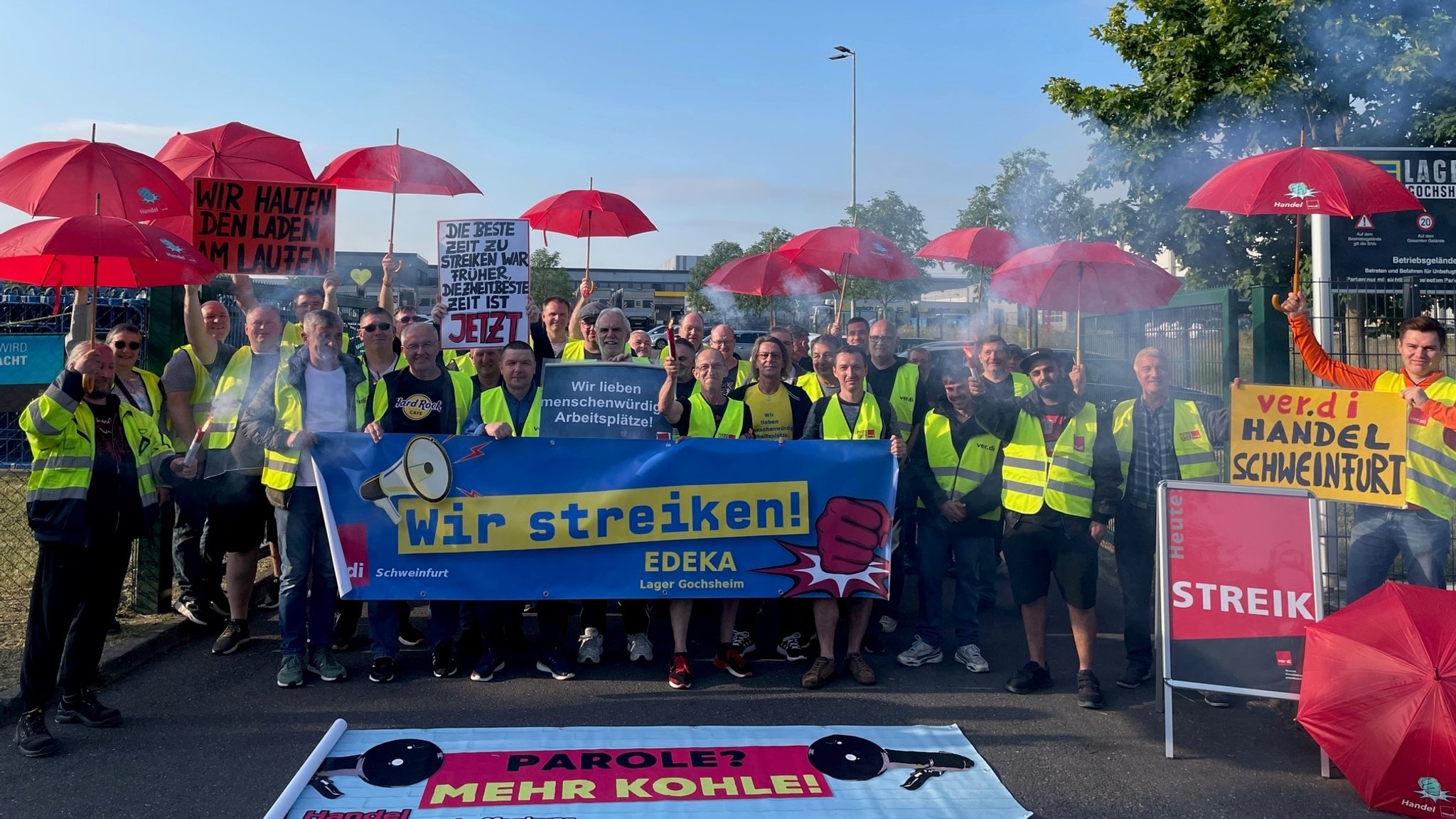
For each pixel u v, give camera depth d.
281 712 5.10
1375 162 7.15
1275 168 5.32
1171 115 13.54
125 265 5.97
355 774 4.22
